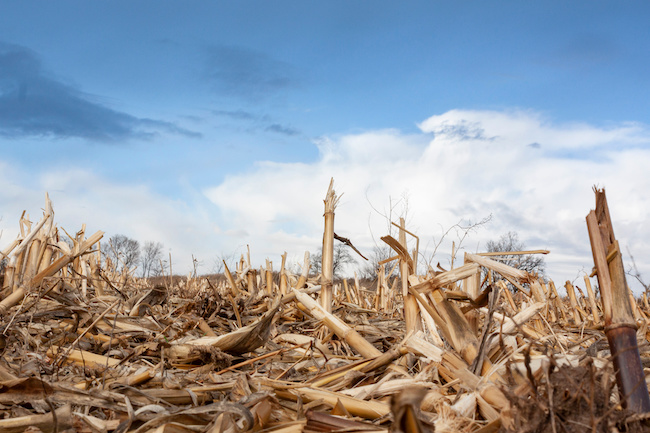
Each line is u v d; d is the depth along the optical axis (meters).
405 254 4.16
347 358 4.47
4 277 6.04
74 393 2.97
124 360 3.93
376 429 2.29
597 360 3.05
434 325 3.91
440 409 2.53
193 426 2.62
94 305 6.31
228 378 3.89
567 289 8.13
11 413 2.83
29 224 6.39
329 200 5.76
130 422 2.59
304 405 2.93
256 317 7.10
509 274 3.46
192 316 6.39
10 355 4.10
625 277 2.53
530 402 2.16
